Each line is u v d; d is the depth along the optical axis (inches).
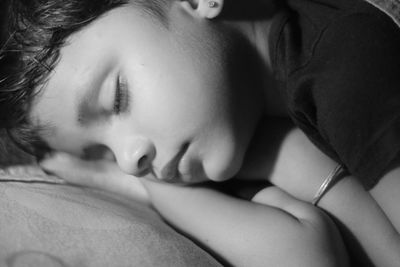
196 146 31.0
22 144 33.5
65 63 30.3
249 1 33.7
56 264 25.8
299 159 32.8
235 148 31.6
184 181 32.7
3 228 27.0
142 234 28.4
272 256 29.5
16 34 31.2
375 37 27.4
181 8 32.3
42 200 29.7
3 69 31.2
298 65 29.7
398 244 30.8
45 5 31.0
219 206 32.0
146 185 34.4
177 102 30.1
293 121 32.5
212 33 32.0
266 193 33.4
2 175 33.0
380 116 26.1
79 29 30.7
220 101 30.9
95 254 26.6
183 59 30.7
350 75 26.9
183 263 27.3
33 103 31.1
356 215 31.3
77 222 28.3
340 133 27.0
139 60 30.4
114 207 31.5
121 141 31.1
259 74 33.4
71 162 34.6
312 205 31.6
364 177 26.9
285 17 31.9
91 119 31.0
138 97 30.3
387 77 26.4
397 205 26.9
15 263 25.6
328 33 28.9
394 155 25.7
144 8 31.5
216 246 31.1
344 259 30.0
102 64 30.3
